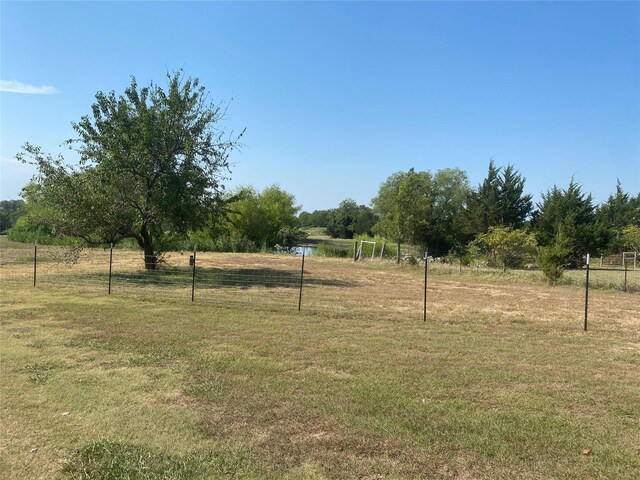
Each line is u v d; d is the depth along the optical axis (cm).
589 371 721
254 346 830
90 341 836
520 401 582
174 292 1478
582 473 406
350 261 3344
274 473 395
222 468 400
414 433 480
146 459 413
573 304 1525
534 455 437
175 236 2238
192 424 491
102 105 1883
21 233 4441
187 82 1991
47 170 1811
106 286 1571
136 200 1984
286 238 5250
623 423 518
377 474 397
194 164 2019
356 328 1014
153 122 1922
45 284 1595
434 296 1659
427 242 4978
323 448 443
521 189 5294
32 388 591
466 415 531
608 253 3931
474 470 408
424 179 5812
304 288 1738
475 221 5247
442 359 774
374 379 655
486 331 1022
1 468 396
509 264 3081
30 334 884
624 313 1341
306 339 895
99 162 1906
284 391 598
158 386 608
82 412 518
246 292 1546
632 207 5406
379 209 6494
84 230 1872
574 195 4347
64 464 403
